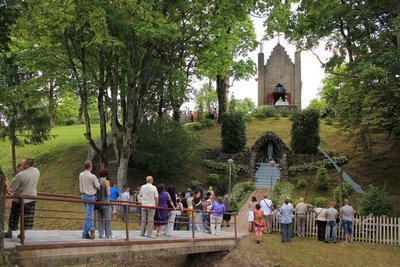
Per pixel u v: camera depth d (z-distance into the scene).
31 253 8.99
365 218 19.91
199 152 36.03
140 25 20.48
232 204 24.98
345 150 34.22
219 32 25.53
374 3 21.98
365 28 22.98
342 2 22.88
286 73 60.03
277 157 36.34
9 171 31.92
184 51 25.88
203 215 18.56
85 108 25.56
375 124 26.06
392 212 20.69
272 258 15.85
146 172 31.42
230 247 16.44
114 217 22.02
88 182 10.91
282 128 44.25
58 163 32.84
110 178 29.77
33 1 15.26
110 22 21.33
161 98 30.83
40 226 20.98
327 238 18.72
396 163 30.38
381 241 18.94
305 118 34.91
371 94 23.27
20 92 25.41
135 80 24.44
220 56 26.66
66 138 39.44
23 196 8.88
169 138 29.80
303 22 23.56
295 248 17.31
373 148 33.19
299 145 34.84
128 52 24.16
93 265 15.05
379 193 21.36
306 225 20.23
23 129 29.17
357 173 30.39
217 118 45.81
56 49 24.64
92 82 25.59
